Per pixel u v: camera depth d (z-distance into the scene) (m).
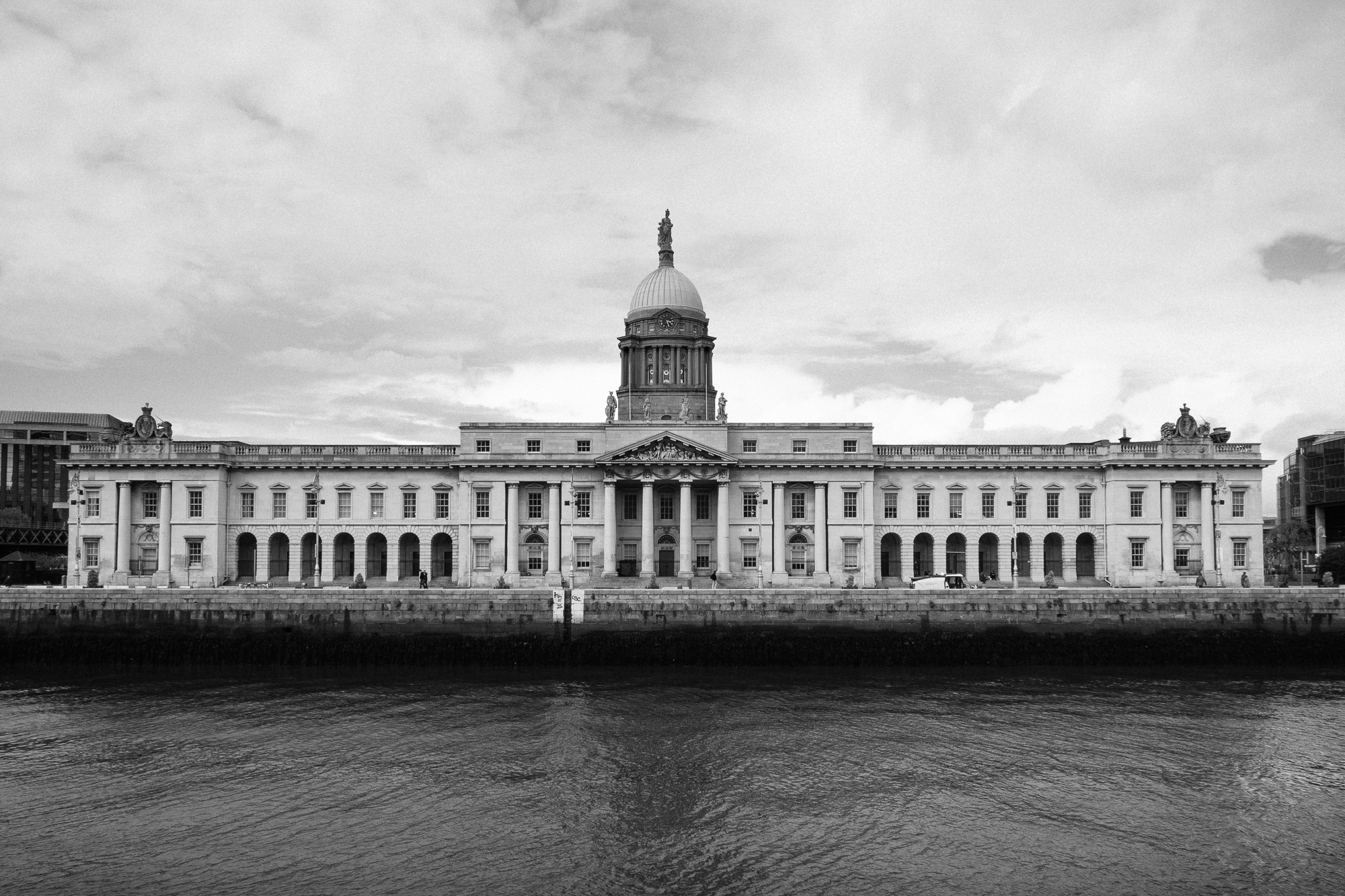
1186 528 106.31
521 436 106.75
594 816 43.44
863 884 36.47
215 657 79.31
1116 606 80.88
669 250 132.12
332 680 73.56
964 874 37.25
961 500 107.62
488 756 52.34
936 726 58.44
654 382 122.19
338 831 41.62
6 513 172.50
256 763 51.25
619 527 106.88
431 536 106.69
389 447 108.19
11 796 46.19
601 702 64.88
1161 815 43.53
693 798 45.81
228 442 108.50
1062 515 107.50
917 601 80.62
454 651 78.44
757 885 36.44
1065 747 53.78
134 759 52.06
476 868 37.88
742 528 105.81
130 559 105.94
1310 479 160.75
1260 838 40.84
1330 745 54.41
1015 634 79.06
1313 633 79.94
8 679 74.44
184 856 38.91
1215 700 65.62
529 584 103.75
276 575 110.38
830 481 106.50
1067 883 36.56
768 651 78.44
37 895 35.44
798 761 51.38
